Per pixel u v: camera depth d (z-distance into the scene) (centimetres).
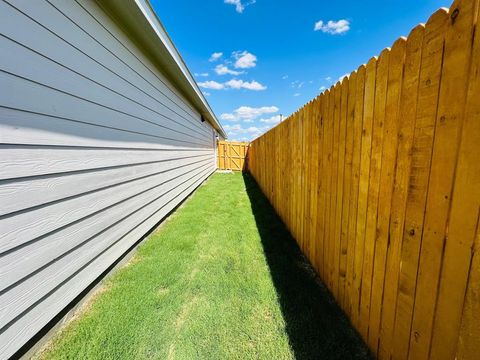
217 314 158
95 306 171
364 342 131
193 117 595
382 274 111
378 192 112
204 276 205
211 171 975
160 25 274
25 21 133
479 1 60
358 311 135
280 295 176
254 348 131
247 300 171
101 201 205
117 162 232
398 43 93
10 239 125
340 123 152
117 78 233
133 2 209
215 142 1129
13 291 126
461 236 69
